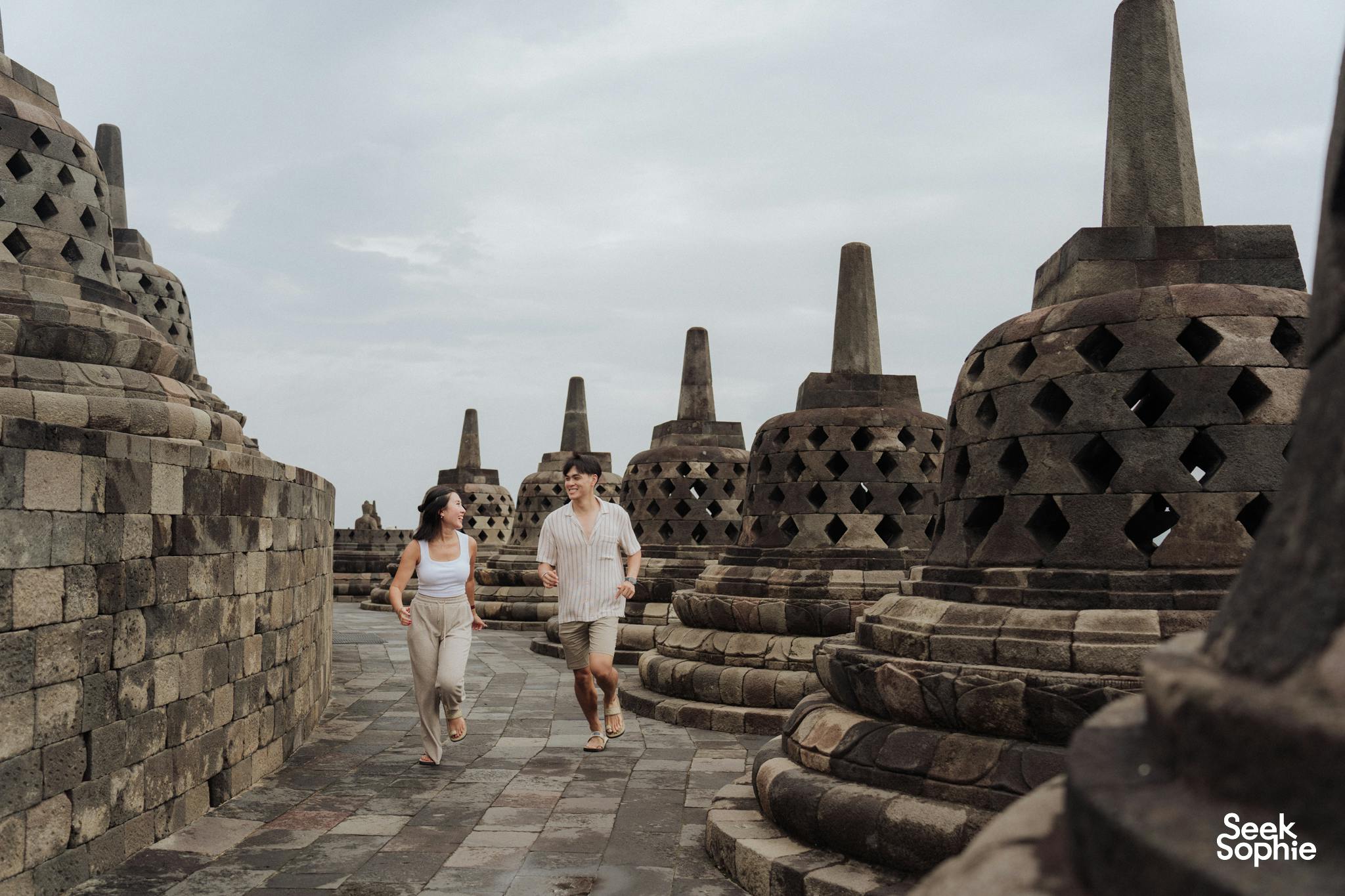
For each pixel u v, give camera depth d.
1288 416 4.07
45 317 5.95
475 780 6.21
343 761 6.72
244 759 5.89
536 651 13.73
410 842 4.89
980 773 3.82
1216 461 4.27
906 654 4.43
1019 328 4.63
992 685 3.89
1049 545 4.44
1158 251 4.62
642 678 9.46
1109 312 4.34
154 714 4.80
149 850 4.67
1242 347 4.13
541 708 9.07
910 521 8.89
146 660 4.73
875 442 8.91
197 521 5.26
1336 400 1.23
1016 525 4.42
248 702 5.96
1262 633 1.19
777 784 4.46
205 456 5.36
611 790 5.97
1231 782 1.10
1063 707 3.73
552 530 7.09
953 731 4.09
